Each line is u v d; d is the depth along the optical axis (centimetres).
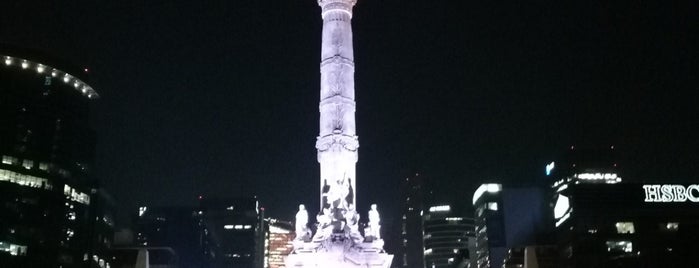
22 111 15288
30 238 14438
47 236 14800
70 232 15550
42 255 14575
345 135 6881
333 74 7069
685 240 13938
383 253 6656
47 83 16000
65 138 15950
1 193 14250
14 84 15438
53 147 15538
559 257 17375
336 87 7019
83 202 16238
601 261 16162
